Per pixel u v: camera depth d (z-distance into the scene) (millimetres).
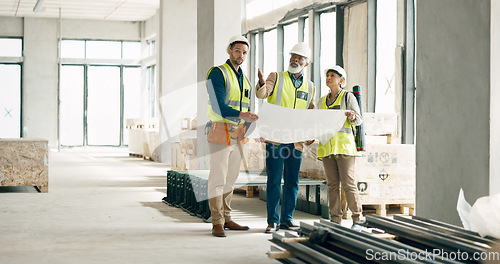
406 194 6617
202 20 9625
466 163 4586
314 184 6465
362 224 4355
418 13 5191
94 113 24203
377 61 9984
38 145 8773
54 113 23656
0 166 8617
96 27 23750
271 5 14148
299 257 3475
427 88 5066
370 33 10016
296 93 5156
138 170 13242
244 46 5031
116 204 7438
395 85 9008
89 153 20656
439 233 3553
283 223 5438
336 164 5332
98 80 24156
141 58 24047
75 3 20328
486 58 4371
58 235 5211
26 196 8250
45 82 23500
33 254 4395
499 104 4363
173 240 5008
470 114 4547
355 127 5254
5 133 23328
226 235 5262
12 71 23344
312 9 11938
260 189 8227
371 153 6535
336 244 3510
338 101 5211
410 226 3809
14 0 19719
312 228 3846
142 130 17812
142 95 23969
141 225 5797
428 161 5055
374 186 6535
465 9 4598
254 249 4641
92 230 5488
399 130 8859
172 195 7492
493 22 4332
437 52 4934
